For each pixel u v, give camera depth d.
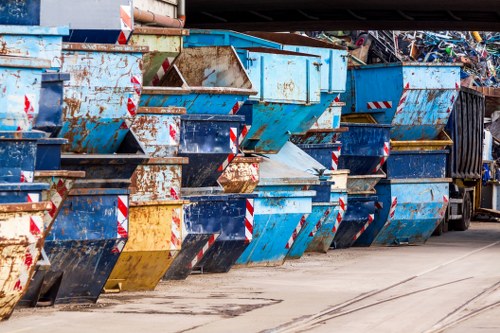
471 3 45.81
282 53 32.78
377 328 19.31
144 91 26.11
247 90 27.89
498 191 55.62
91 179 22.31
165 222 23.95
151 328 19.05
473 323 20.08
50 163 20.70
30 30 21.19
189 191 26.77
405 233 39.09
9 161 19.16
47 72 20.88
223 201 27.06
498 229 49.22
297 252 32.88
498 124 58.94
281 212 30.06
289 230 30.67
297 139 35.59
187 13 51.69
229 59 29.92
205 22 53.12
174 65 28.30
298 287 25.41
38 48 21.34
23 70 19.61
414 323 19.91
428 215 39.12
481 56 67.44
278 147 33.25
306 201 30.81
